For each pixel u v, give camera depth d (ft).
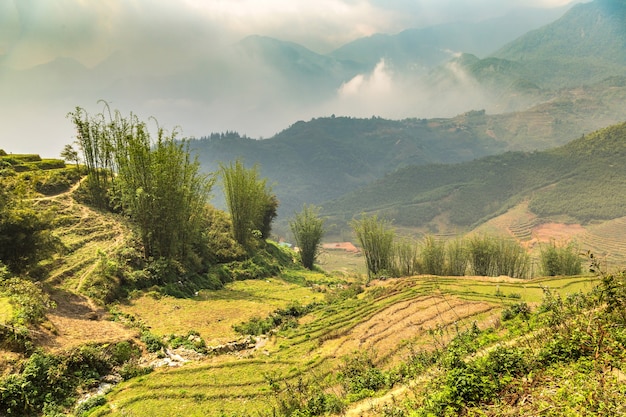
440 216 632.38
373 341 72.59
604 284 36.04
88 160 139.33
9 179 107.34
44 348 56.03
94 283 90.12
